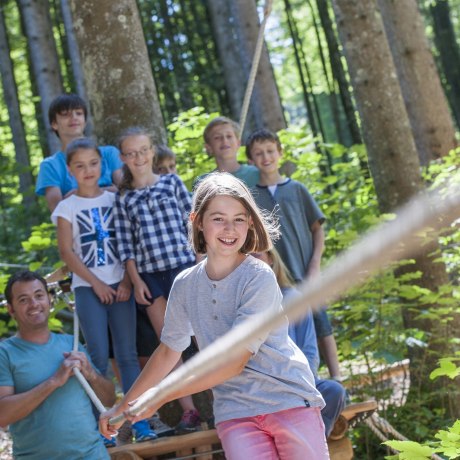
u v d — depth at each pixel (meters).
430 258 7.20
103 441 4.66
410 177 7.77
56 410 4.27
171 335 3.36
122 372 4.72
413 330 6.36
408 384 7.40
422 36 11.23
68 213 4.85
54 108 5.36
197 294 3.24
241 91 18.45
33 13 15.97
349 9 8.02
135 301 4.93
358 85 7.98
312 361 4.52
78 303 4.78
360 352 6.64
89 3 6.08
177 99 24.14
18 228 13.96
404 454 3.45
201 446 4.61
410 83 11.18
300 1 28.06
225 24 18.59
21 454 4.30
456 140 11.19
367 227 8.56
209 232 3.15
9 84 17.42
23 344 4.41
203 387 2.95
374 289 6.27
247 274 3.15
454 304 6.81
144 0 23.80
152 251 4.73
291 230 5.53
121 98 6.01
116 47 6.05
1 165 16.11
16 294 4.41
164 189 4.84
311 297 0.85
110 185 5.36
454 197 0.79
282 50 28.78
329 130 32.72
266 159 5.62
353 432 6.37
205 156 8.06
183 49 23.80
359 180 10.06
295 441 3.14
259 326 1.02
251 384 3.21
